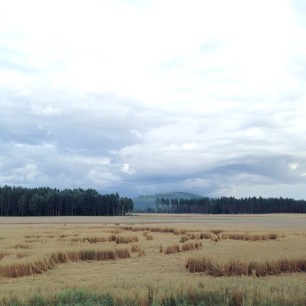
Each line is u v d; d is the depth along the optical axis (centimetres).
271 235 4819
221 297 1263
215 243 4109
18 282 1998
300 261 2308
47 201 17900
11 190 17750
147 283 1473
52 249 2936
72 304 1174
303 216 17875
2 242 3731
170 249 3284
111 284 1505
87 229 5866
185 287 1334
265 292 1272
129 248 3288
